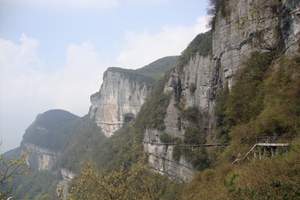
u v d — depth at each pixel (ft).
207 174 165.89
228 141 210.79
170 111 339.77
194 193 155.84
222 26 243.81
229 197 87.66
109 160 440.45
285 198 73.05
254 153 129.08
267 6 206.18
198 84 299.79
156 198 125.49
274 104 161.68
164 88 403.13
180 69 346.13
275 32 200.64
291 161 89.66
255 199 76.23
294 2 177.27
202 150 263.70
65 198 111.04
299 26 173.37
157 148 344.49
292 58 173.58
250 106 192.03
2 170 61.82
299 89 154.10
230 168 146.72
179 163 297.53
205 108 284.20
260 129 155.94
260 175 86.99
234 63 227.40
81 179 114.21
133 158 290.56
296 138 122.11
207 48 293.84
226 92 234.99
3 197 59.93
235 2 230.89
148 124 372.38
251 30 214.28
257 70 203.21
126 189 114.62
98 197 111.45
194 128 293.84
